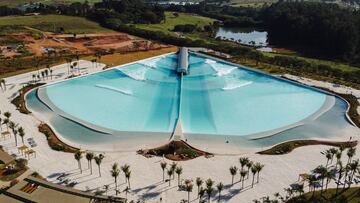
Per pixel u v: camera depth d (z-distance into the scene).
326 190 118.06
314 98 198.38
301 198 113.12
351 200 113.06
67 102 186.12
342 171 123.12
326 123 170.25
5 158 130.62
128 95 197.50
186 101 191.50
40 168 126.56
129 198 112.94
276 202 106.44
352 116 175.12
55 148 140.12
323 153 141.62
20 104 180.12
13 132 144.62
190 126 164.88
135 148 143.50
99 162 123.06
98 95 195.75
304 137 157.00
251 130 163.25
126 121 168.75
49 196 109.94
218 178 124.31
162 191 116.94
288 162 134.75
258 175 126.06
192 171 127.94
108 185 118.69
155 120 170.62
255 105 188.62
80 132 156.75
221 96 199.38
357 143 150.12
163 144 146.62
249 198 114.25
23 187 113.62
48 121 165.12
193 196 114.94
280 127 166.00
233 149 145.38
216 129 163.00
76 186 117.38
